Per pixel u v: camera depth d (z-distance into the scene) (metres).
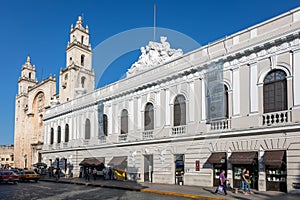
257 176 20.52
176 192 18.86
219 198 16.58
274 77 20.58
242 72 22.19
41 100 67.88
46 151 43.50
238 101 22.16
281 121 19.84
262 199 15.95
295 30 19.05
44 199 17.16
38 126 67.69
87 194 19.20
